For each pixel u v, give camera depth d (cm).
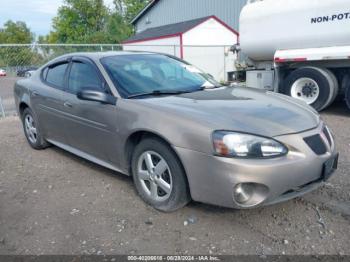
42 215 336
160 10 2609
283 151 277
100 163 402
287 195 288
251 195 275
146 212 332
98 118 374
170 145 301
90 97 361
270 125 288
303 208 330
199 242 282
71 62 446
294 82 813
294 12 827
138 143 347
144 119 322
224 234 292
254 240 282
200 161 284
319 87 774
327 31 774
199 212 327
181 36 1816
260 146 271
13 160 507
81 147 425
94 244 284
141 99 344
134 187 389
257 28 914
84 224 315
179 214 325
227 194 275
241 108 317
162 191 331
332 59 766
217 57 1870
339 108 841
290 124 296
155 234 295
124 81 372
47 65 508
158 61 434
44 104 475
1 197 381
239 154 270
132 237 292
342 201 341
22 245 287
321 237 284
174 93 371
